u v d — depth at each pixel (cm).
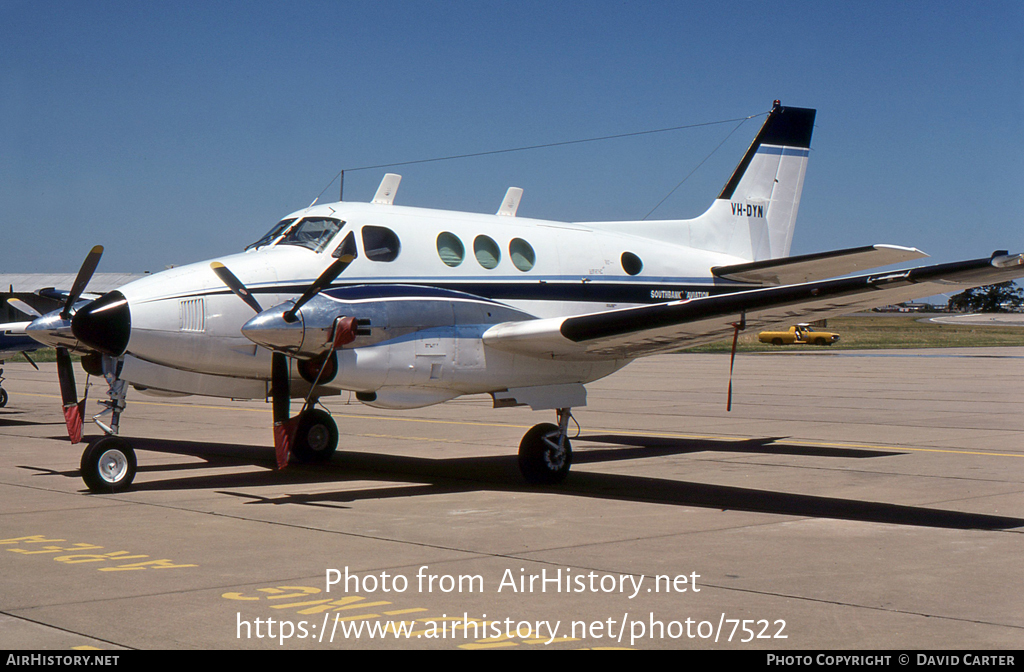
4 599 514
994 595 531
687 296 1228
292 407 1870
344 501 844
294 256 954
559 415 984
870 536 695
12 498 845
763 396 2142
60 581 552
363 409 1861
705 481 973
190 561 604
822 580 564
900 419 1631
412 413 1767
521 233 1095
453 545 658
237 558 614
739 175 1391
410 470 1051
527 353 948
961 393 2197
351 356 844
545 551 640
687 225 1321
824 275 1213
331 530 709
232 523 734
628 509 810
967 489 916
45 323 902
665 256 1224
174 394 973
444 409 1848
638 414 1741
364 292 866
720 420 1628
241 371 934
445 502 843
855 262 1145
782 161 1430
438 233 1023
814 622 481
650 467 1084
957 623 479
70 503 820
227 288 914
